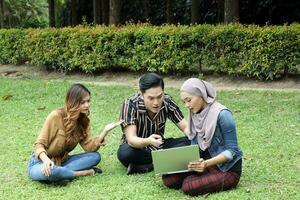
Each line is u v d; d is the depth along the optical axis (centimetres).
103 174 549
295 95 943
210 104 473
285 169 545
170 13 1800
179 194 481
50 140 526
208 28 1112
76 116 523
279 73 1058
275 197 464
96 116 846
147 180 525
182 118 549
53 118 525
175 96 998
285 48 1029
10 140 706
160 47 1156
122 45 1209
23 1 2600
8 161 607
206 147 479
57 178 512
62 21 2433
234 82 1091
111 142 687
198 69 1158
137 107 532
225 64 1098
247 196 466
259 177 520
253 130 718
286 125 740
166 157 471
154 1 2052
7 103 969
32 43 1367
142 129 539
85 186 511
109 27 1261
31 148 663
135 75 1232
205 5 1884
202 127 476
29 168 533
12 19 2567
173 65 1152
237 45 1075
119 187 504
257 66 1058
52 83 1171
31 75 1349
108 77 1248
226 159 466
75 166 539
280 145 639
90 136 553
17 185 525
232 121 468
